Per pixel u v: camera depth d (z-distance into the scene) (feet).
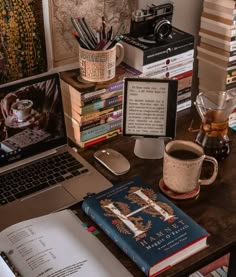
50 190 4.19
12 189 4.19
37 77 4.53
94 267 3.43
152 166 4.53
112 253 3.58
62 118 4.63
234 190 4.23
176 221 3.72
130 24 5.23
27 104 4.38
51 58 4.92
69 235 3.69
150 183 4.32
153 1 5.49
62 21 4.81
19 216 3.93
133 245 3.50
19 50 4.64
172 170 4.00
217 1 5.29
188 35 5.20
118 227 3.67
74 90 4.59
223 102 4.68
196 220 3.92
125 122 4.49
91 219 3.89
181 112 5.42
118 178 4.39
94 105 4.67
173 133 4.48
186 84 5.40
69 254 3.52
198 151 4.12
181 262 3.53
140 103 4.41
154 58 4.96
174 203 4.08
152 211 3.82
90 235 3.72
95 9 4.99
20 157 4.49
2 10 4.36
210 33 5.53
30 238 3.63
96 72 4.62
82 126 4.70
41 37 4.73
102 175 4.39
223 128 4.51
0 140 4.33
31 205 4.04
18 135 4.41
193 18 5.95
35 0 4.51
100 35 4.66
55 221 3.81
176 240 3.55
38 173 4.38
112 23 5.20
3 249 3.56
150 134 4.50
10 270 3.38
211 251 3.63
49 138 4.60
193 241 3.54
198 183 4.16
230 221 3.91
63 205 4.05
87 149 4.78
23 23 4.54
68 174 4.38
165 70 5.12
